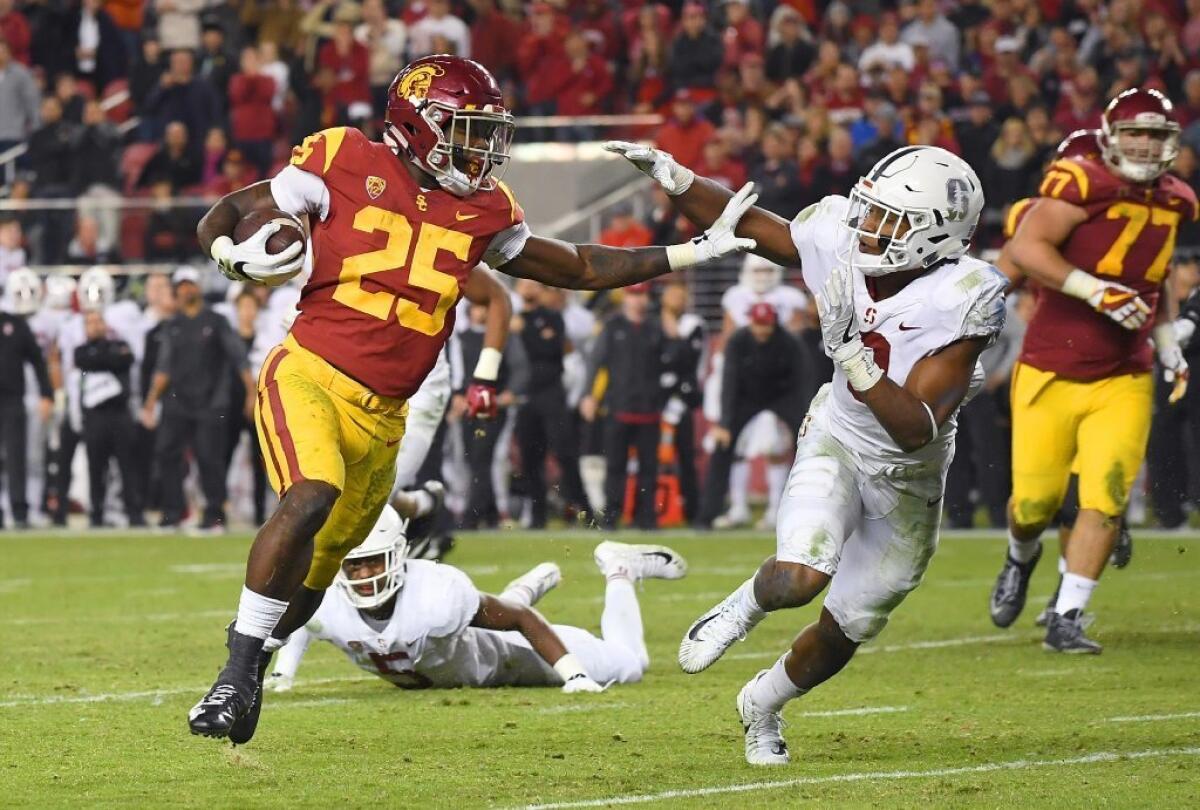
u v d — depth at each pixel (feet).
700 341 158.71
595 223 194.59
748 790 52.60
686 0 220.23
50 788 52.75
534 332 157.28
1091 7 201.67
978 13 207.31
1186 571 128.06
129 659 84.33
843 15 208.23
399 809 49.83
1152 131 83.82
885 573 55.52
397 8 212.84
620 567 78.89
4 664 82.43
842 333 50.93
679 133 184.44
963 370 53.67
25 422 164.66
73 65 222.07
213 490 160.56
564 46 205.98
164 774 55.11
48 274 184.24
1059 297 87.15
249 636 50.06
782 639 94.94
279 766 56.65
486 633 74.33
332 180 52.70
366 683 77.56
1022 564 92.63
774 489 163.32
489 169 53.62
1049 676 79.10
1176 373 89.81
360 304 52.49
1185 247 163.73
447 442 161.79
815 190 174.70
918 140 176.35
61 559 137.39
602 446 167.43
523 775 55.11
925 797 51.44
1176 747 60.23
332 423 51.96
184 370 158.40
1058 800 50.98
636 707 69.92
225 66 206.69
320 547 54.85
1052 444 88.48
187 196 194.59
